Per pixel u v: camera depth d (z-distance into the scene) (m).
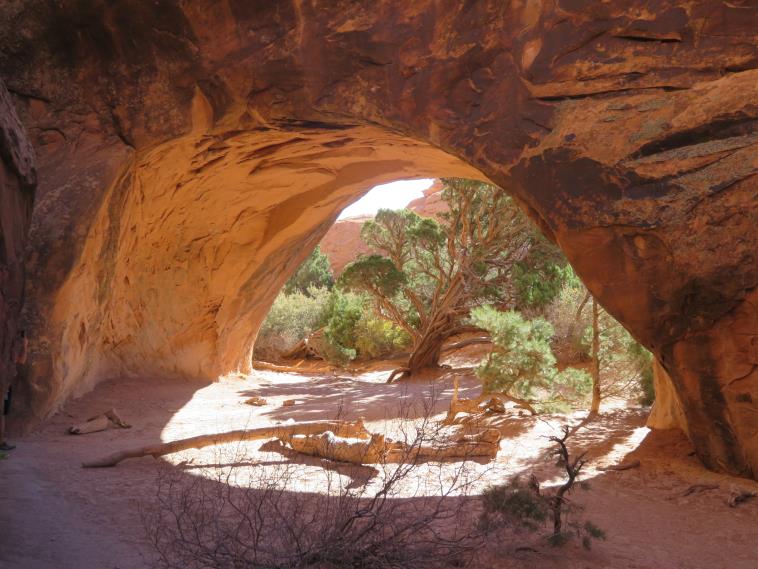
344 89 8.88
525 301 19.28
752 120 6.49
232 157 11.66
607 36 7.36
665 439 8.12
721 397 6.55
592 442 8.27
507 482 6.54
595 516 5.53
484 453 7.76
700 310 6.47
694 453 7.46
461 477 6.70
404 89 8.52
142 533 4.73
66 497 5.74
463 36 8.15
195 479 6.57
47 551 4.29
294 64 9.03
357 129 10.09
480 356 21.73
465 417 10.14
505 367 9.98
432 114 8.34
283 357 27.19
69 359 10.03
